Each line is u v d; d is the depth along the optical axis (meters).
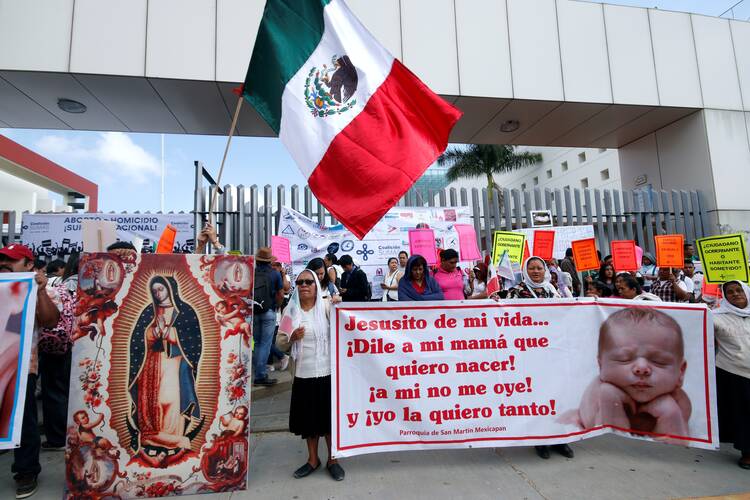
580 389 3.96
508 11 10.84
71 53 9.01
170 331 3.39
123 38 9.20
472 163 25.31
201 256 3.51
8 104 10.35
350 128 3.89
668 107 11.55
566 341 4.00
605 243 11.27
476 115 11.52
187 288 3.46
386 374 3.73
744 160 11.80
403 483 3.45
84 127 11.74
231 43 9.49
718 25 12.22
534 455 3.98
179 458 3.28
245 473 3.35
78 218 8.95
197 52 9.39
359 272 7.06
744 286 3.89
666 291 6.03
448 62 10.38
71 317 4.21
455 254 5.36
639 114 11.88
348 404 3.63
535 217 10.59
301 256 9.09
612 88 11.20
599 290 6.79
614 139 13.77
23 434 3.33
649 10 11.77
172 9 9.43
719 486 3.38
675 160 12.48
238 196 9.30
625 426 3.95
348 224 3.69
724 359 3.88
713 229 11.45
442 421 3.76
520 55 10.76
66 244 8.88
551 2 11.12
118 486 3.19
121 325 3.34
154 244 9.00
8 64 8.83
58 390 4.22
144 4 9.36
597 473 3.60
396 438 3.68
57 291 4.18
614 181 31.09
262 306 6.04
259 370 6.07
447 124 3.98
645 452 4.05
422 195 10.20
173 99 10.18
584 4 11.34
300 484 3.45
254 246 9.18
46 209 24.47
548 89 10.80
